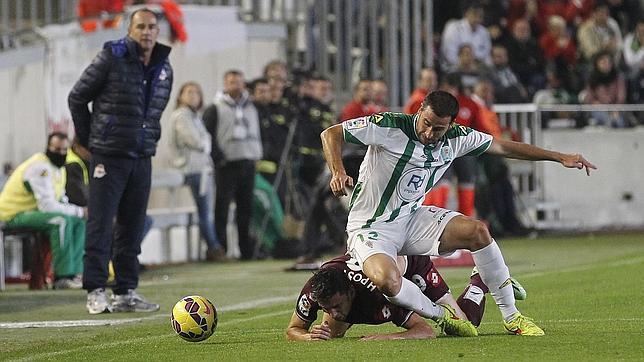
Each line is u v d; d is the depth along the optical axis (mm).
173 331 27156
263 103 51344
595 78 63344
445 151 24000
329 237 48844
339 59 59750
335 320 23766
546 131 61188
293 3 58906
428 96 23281
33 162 40062
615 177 62531
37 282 40344
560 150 61500
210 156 49156
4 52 54719
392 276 22859
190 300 24141
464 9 63906
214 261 49750
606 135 62250
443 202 49781
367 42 60812
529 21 65125
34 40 54125
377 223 23891
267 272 44188
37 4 57375
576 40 66375
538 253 48656
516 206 58469
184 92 49000
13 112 54625
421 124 23344
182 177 48875
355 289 23375
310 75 51531
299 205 50875
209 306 24109
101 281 32250
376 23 60469
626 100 66000
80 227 40562
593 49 64812
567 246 52031
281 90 51531
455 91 49750
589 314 28500
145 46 31703
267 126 51125
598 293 32625
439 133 23328
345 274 23422
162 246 50312
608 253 47719
